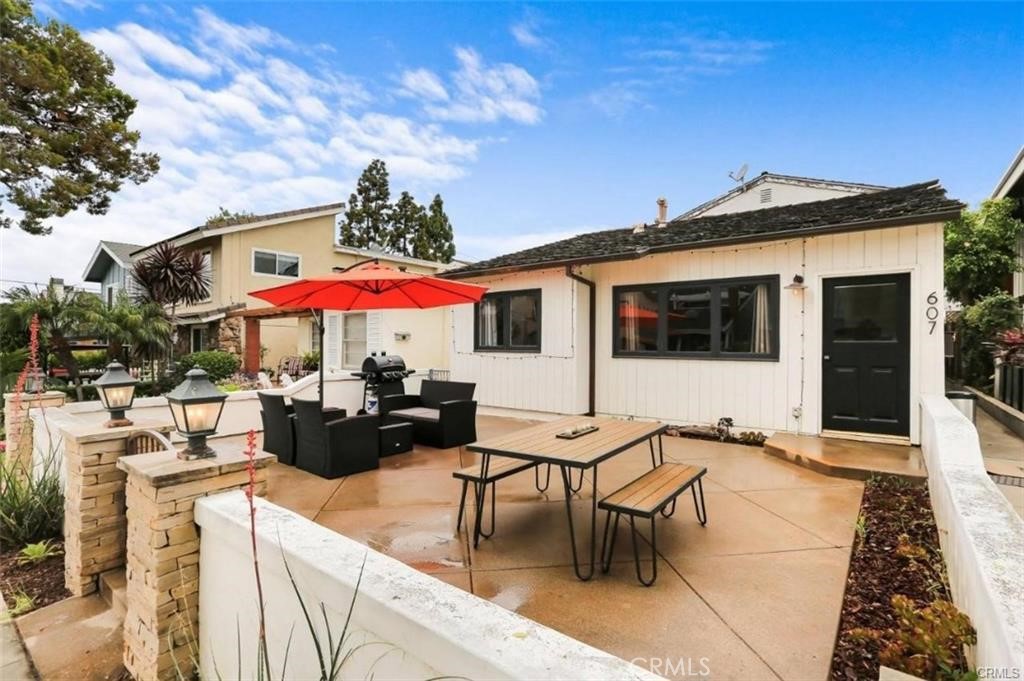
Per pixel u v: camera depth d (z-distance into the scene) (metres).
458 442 5.93
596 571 2.73
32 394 4.91
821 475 4.62
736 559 2.86
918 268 5.36
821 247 5.91
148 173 11.86
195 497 2.16
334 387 7.51
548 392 7.79
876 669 1.90
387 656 1.24
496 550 3.02
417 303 6.29
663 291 7.12
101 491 3.04
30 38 9.59
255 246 14.97
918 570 2.64
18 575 3.29
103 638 2.60
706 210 16.50
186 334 17.06
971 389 9.25
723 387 6.60
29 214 10.55
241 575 1.87
